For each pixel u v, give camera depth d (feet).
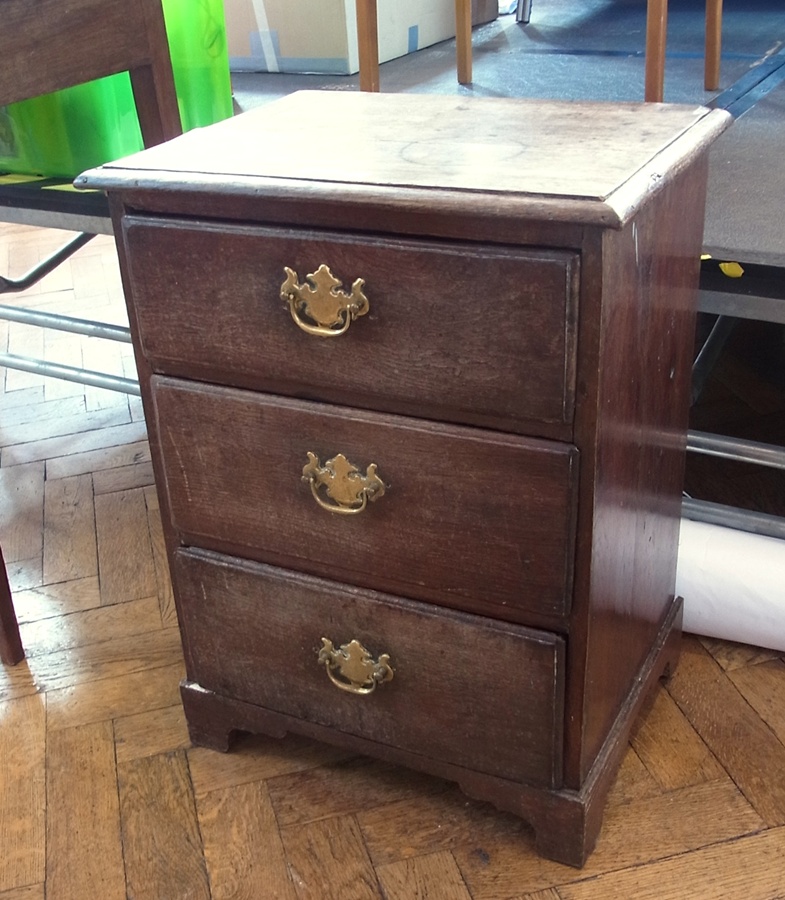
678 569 3.85
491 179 2.41
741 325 6.13
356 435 2.76
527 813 3.09
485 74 6.65
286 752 3.61
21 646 4.08
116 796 3.45
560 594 2.69
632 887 3.03
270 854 3.22
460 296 2.43
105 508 5.07
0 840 3.31
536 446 2.53
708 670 3.87
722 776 3.40
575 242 2.28
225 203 2.64
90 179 2.75
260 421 2.89
